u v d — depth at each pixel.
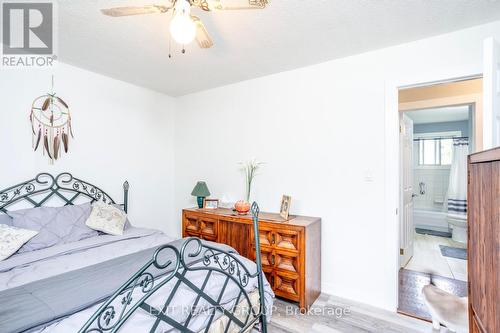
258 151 3.15
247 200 3.01
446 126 5.59
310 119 2.79
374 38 2.22
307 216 2.76
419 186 5.86
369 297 2.42
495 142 1.28
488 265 0.91
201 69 2.91
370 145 2.46
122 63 2.75
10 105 2.39
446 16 1.90
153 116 3.70
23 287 1.35
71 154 2.81
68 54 2.55
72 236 2.30
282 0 1.71
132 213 3.43
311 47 2.38
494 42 1.29
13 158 2.40
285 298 2.45
